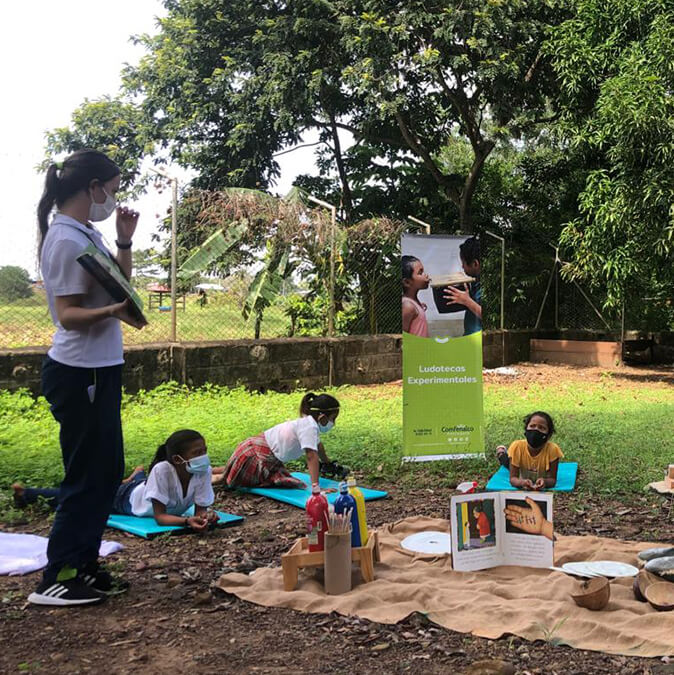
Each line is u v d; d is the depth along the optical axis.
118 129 18.02
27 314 10.17
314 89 16.05
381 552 4.99
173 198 11.84
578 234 14.90
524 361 19.03
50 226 3.96
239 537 5.35
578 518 5.93
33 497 5.94
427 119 18.58
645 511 6.13
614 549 4.96
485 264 18.66
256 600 4.06
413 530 5.53
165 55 17.95
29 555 4.81
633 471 7.39
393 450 8.29
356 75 15.62
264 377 12.66
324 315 14.35
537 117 17.06
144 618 3.86
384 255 14.85
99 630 3.70
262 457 6.68
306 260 14.02
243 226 13.29
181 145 17.69
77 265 3.89
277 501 6.46
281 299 13.91
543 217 20.56
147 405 10.50
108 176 4.03
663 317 19.28
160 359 11.39
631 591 4.18
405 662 3.38
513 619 3.78
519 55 15.80
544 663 3.37
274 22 16.75
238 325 13.30
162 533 5.31
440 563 4.76
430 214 19.69
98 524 4.05
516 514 4.64
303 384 13.25
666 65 13.08
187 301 12.73
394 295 15.36
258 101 16.47
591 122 14.39
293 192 14.88
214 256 12.82
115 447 4.06
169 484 5.45
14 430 8.56
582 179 19.03
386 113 16.70
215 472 6.95
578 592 4.02
